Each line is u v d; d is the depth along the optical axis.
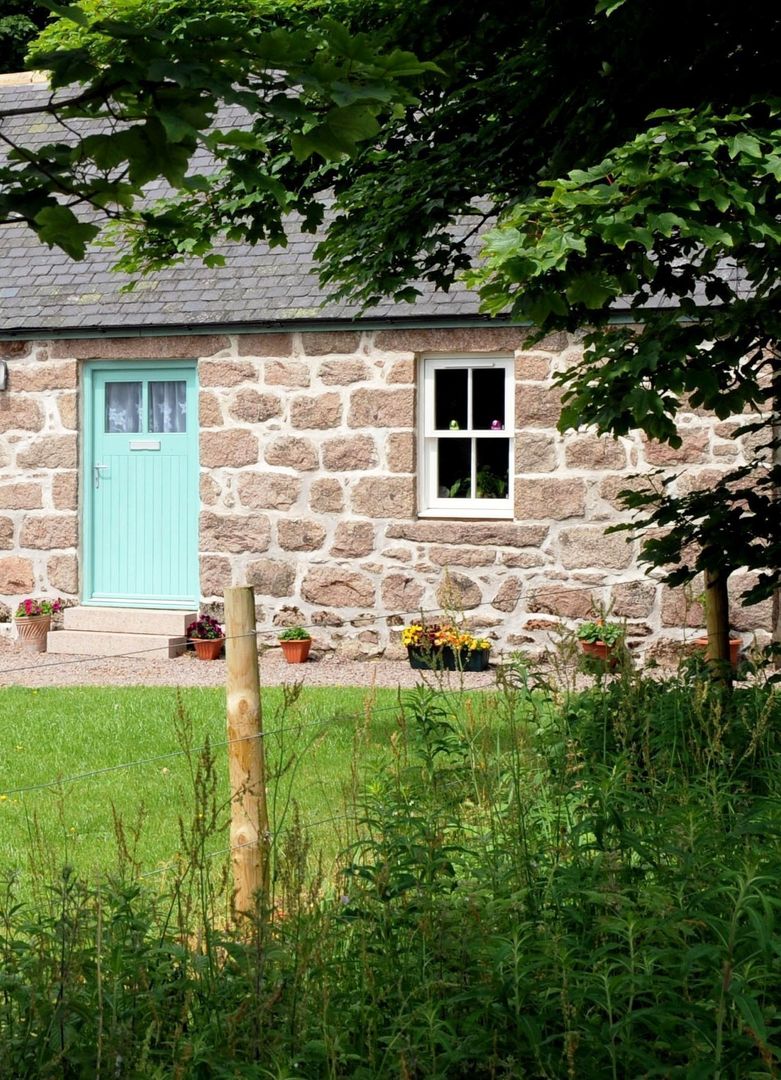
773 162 4.28
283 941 3.22
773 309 5.03
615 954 3.12
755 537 5.63
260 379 11.43
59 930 2.97
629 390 5.13
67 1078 2.77
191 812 6.05
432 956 3.13
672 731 4.83
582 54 5.34
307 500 11.35
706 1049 2.63
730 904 3.19
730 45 5.05
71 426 12.05
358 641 11.28
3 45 16.84
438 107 6.18
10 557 12.33
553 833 4.15
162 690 9.59
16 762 7.34
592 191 4.21
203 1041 2.79
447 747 4.43
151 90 2.22
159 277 11.91
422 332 10.91
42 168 2.29
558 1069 2.78
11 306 12.09
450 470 11.27
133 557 12.14
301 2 5.56
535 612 10.73
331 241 6.38
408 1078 2.57
